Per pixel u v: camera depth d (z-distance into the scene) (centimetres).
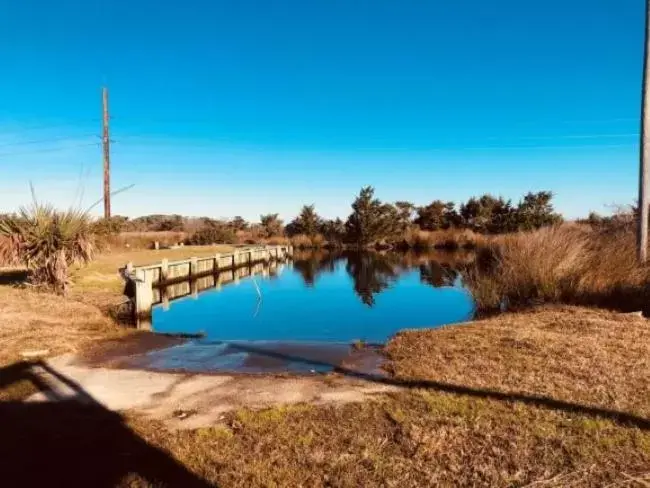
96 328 895
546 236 1164
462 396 491
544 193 3484
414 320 1271
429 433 411
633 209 1441
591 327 764
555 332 749
